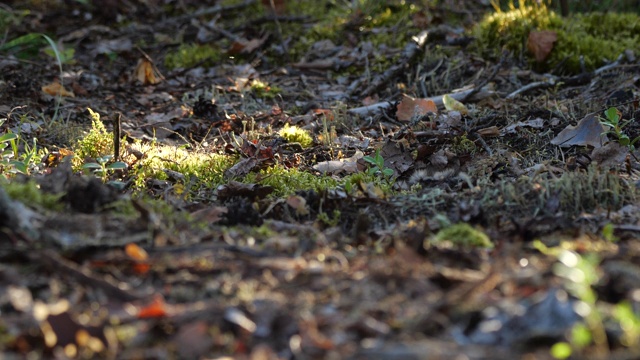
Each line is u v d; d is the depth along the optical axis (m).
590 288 2.84
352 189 5.14
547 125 6.59
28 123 6.79
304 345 2.68
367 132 7.01
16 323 2.78
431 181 5.56
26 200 3.77
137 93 8.46
